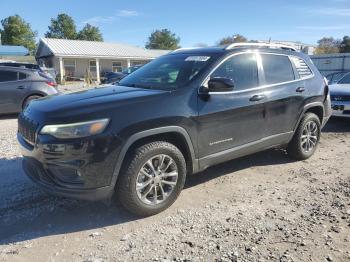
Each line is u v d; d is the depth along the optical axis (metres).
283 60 5.92
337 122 10.31
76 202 4.69
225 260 3.47
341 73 13.32
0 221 4.23
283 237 3.86
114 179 4.04
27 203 4.67
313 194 4.97
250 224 4.14
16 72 11.38
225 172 5.80
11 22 73.75
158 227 4.09
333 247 3.67
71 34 84.50
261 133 5.45
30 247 3.72
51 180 4.04
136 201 4.16
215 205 4.63
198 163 4.71
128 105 4.14
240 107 5.04
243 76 5.23
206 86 4.74
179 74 4.94
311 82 6.27
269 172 5.84
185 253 3.60
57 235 3.95
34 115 4.23
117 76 23.66
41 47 44.16
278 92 5.61
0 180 5.44
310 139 6.45
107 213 4.41
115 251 3.65
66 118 3.93
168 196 4.43
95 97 4.39
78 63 41.50
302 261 3.44
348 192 5.02
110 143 3.95
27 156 4.27
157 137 4.38
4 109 11.19
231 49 5.22
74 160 3.88
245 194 4.98
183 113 4.43
